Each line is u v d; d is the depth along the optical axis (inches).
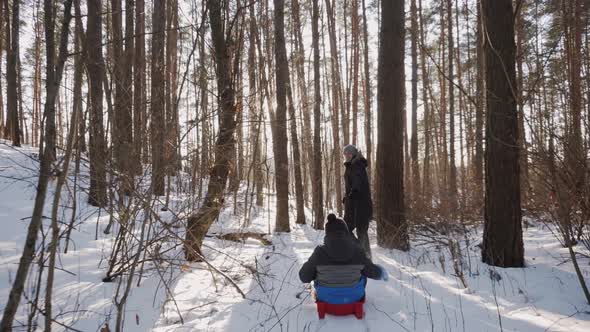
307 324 127.4
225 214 330.6
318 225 398.9
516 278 159.6
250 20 339.3
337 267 132.7
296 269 196.9
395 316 131.7
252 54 333.4
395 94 242.8
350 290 131.4
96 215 266.8
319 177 405.1
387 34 243.3
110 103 150.6
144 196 142.6
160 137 137.1
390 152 241.8
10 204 268.1
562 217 141.9
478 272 170.9
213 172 187.9
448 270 179.8
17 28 545.0
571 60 187.2
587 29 295.4
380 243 242.7
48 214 250.4
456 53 665.6
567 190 142.7
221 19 193.6
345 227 139.6
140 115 147.6
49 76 121.0
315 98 418.0
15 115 530.0
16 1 540.4
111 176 149.8
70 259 175.5
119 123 154.0
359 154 212.4
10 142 600.7
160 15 313.0
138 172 147.1
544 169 147.2
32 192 295.9
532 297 140.8
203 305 137.0
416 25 572.1
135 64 181.6
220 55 193.2
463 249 211.3
